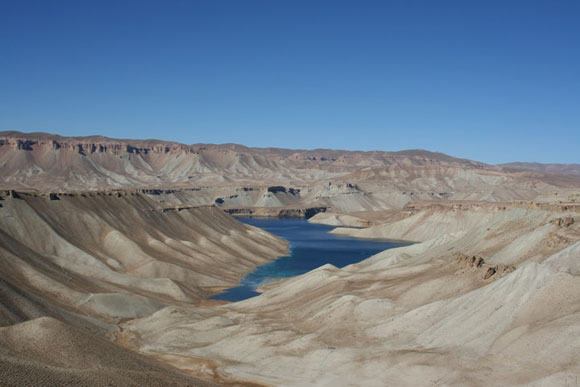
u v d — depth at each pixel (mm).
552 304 63031
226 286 136125
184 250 157125
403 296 83625
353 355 68375
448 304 74250
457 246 121125
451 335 67375
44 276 95938
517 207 123438
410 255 139000
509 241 102750
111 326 89438
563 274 66125
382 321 77688
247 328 83875
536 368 54438
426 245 142125
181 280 130625
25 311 75125
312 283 110000
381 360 65000
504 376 55094
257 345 76938
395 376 61281
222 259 163625
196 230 188375
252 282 143250
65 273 107250
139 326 91250
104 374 46250
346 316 81000
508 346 59969
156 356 76812
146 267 130625
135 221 162000
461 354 61969
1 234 104438
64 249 121438
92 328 84562
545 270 68500
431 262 107375
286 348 74250
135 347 81438
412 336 71125
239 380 67625
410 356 64062
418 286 84625
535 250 88938
